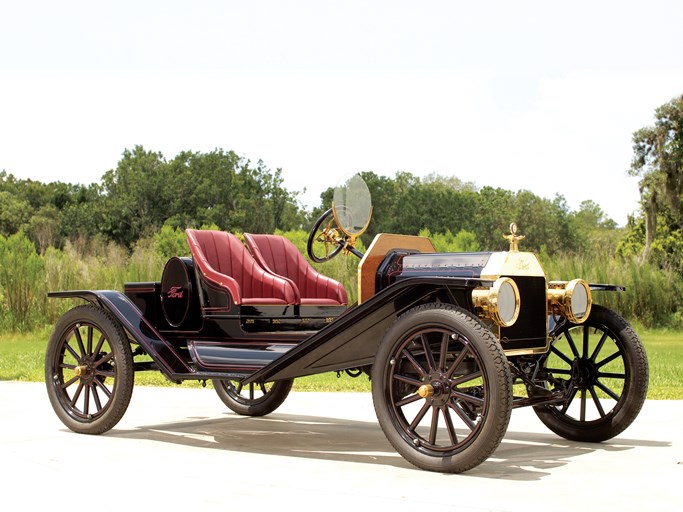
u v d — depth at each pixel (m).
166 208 51.53
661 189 22.45
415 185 53.16
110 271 14.86
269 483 3.39
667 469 3.69
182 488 3.29
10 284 14.57
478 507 2.95
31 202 62.88
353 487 3.31
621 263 16.17
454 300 3.86
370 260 4.16
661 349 11.47
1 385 7.26
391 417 3.75
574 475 3.55
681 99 22.39
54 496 3.15
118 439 4.61
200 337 4.82
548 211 51.62
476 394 4.00
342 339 3.97
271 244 5.27
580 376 4.47
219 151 53.66
